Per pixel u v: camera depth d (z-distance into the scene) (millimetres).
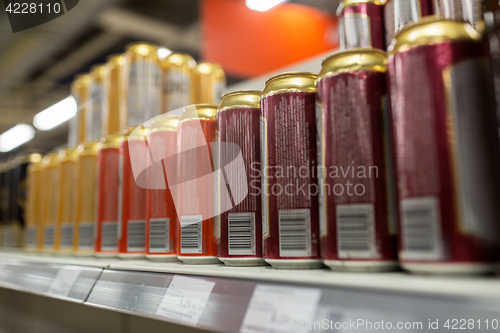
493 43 529
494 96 504
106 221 1113
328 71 604
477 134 466
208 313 607
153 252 940
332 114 591
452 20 502
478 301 375
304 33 3240
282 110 681
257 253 733
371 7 711
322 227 602
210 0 3158
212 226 817
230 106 772
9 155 1954
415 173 484
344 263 563
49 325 1545
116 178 1120
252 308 556
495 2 529
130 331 1165
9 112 3484
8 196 1728
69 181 1313
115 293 817
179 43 3387
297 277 535
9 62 2838
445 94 475
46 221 1412
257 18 3332
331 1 3107
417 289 418
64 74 3117
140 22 2971
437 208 464
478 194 456
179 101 1216
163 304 693
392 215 558
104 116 1323
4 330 1892
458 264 449
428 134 477
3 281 1233
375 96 573
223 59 3342
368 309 443
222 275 643
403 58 506
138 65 1171
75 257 1207
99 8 2391
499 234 458
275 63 3320
